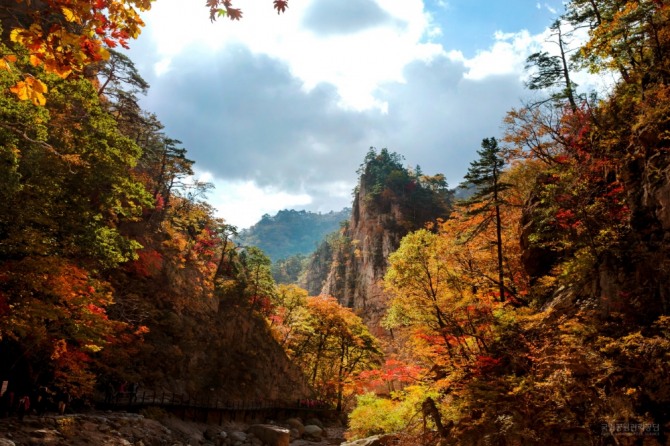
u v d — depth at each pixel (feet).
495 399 54.13
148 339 133.49
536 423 47.91
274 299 212.64
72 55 13.61
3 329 57.52
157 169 197.57
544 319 57.67
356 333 208.74
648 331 43.47
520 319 59.47
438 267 86.63
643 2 62.28
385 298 334.65
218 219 213.66
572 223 62.23
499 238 83.41
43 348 73.05
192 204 215.31
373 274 366.43
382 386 138.92
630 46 65.77
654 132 53.36
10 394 67.00
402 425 86.99
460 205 90.89
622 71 70.69
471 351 73.41
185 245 176.86
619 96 67.21
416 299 86.48
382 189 443.32
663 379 38.55
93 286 74.28
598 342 45.39
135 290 135.74
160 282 147.43
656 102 54.80
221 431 116.98
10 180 54.80
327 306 208.44
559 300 60.29
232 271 209.26
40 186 67.97
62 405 76.43
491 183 88.63
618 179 59.57
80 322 68.64
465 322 74.38
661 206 49.08
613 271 52.60
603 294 52.44
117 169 79.30
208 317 163.02
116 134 83.82
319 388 223.10
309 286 570.05
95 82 155.33
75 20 13.58
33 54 13.44
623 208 56.18
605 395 42.29
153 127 190.80
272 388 177.27
